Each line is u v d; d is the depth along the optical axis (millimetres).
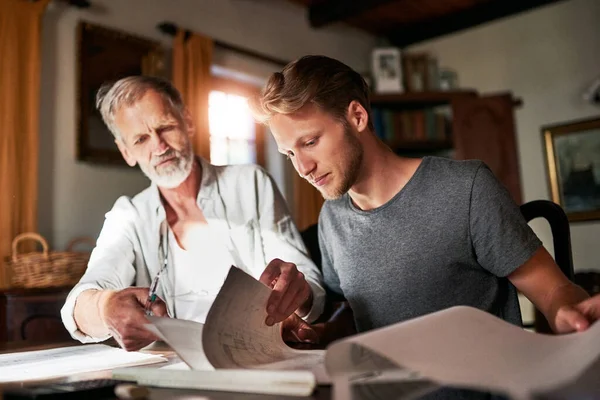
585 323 572
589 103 4113
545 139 4262
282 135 844
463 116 4195
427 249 912
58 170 2791
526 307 3717
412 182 931
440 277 913
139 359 763
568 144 4160
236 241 1416
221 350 573
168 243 1408
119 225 1392
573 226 4094
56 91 2826
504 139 4121
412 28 4977
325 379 510
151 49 3199
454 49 4816
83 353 860
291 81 819
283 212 1462
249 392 498
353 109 870
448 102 4398
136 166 3107
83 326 976
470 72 4715
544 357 475
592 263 3988
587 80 4145
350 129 867
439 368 427
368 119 896
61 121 2826
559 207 1036
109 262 1317
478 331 521
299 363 602
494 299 919
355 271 986
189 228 1440
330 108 840
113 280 1280
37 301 2104
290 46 4281
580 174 4086
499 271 863
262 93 842
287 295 756
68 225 2795
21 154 2621
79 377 635
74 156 2854
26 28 2711
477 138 4148
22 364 773
